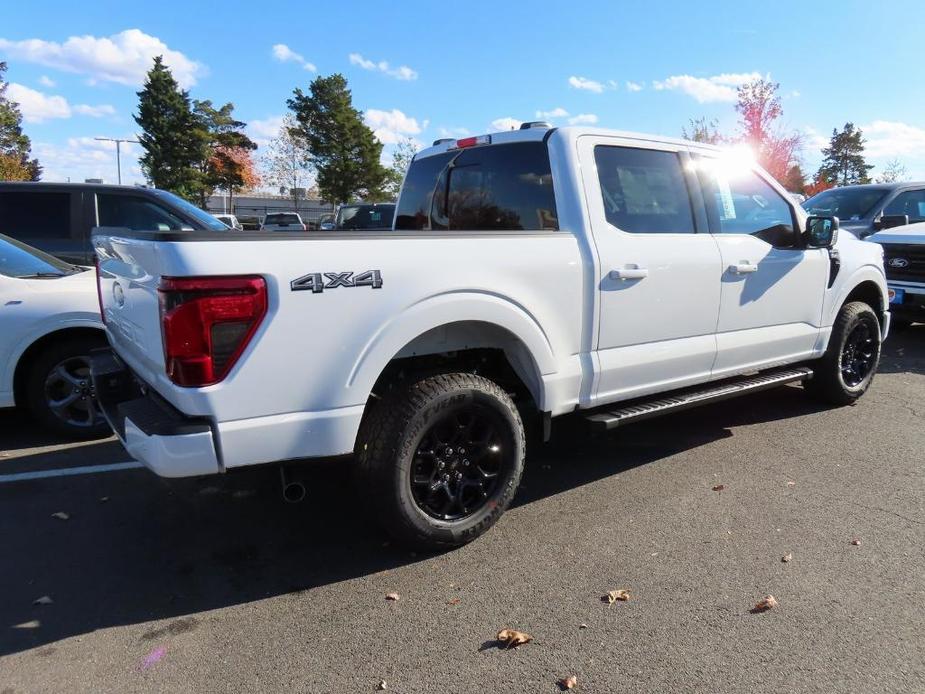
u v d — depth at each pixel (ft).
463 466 11.38
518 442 11.71
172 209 25.46
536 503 13.26
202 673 8.44
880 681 8.23
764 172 16.24
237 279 9.01
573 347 12.36
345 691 8.14
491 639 9.09
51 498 13.55
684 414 18.92
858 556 11.16
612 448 16.26
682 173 14.35
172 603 9.98
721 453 15.89
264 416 9.46
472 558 11.21
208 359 9.00
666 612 9.65
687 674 8.38
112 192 24.82
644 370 13.48
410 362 11.92
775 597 10.00
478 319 10.93
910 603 9.84
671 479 14.38
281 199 236.22
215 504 13.34
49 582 10.52
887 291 19.77
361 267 9.86
